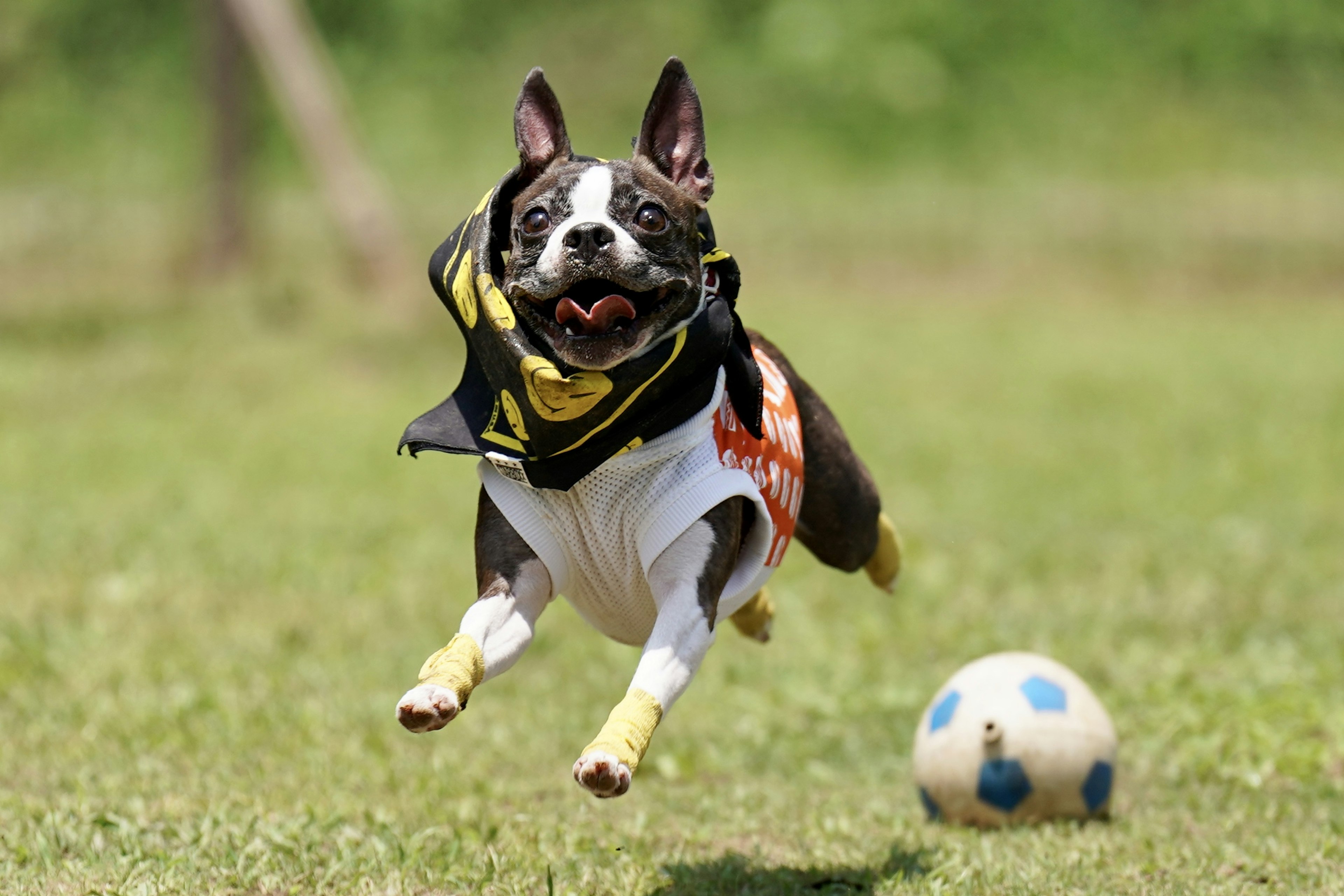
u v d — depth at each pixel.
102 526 15.00
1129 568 13.41
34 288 30.61
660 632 5.66
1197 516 15.62
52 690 9.92
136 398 22.42
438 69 40.78
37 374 23.28
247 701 9.72
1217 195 36.69
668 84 5.94
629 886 6.52
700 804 8.09
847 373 24.91
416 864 6.70
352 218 25.55
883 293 33.31
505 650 5.73
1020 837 7.38
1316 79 41.19
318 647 11.26
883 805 8.16
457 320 5.86
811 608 12.41
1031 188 37.22
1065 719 7.68
